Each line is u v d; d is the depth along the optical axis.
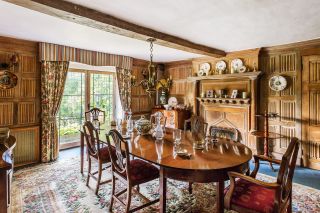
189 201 2.53
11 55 3.61
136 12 2.39
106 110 5.46
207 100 4.99
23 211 2.31
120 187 2.89
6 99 3.60
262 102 4.27
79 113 4.98
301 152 3.80
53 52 3.95
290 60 3.89
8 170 1.40
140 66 5.83
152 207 2.41
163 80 6.11
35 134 3.96
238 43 3.77
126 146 2.05
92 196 2.65
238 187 1.87
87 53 4.48
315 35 3.29
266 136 3.70
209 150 2.28
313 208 2.39
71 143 4.94
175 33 3.16
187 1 2.10
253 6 2.21
